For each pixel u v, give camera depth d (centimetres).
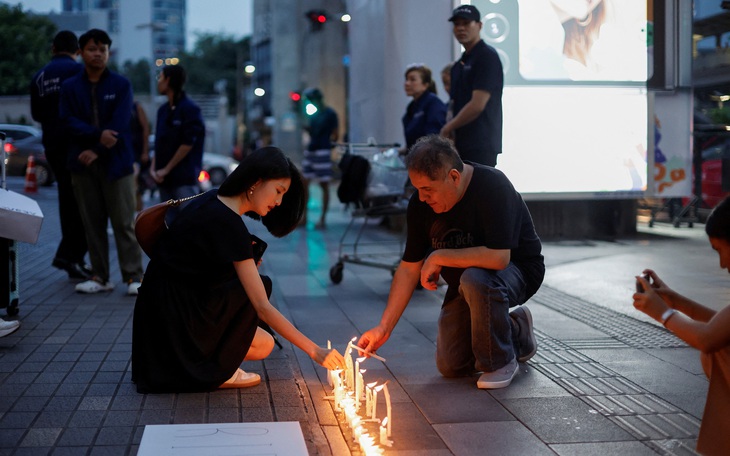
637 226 1269
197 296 432
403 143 1184
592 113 1082
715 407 315
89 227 737
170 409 407
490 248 445
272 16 3716
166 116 845
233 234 425
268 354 485
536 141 1077
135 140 1291
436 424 390
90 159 711
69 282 793
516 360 474
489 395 436
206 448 349
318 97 1355
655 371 482
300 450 349
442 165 430
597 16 1071
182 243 432
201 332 433
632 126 1091
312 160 1360
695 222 1296
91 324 604
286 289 773
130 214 734
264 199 432
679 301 340
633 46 1082
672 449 357
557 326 605
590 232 1160
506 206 445
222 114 7044
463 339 463
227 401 421
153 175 852
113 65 5700
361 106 1401
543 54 1067
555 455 351
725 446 312
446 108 858
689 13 1109
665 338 566
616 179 1093
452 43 1145
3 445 356
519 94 1070
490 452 354
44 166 1986
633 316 636
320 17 2302
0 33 2089
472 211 449
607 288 756
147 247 452
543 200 1145
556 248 1034
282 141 3647
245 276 426
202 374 433
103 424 385
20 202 559
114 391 438
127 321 615
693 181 1248
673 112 1152
